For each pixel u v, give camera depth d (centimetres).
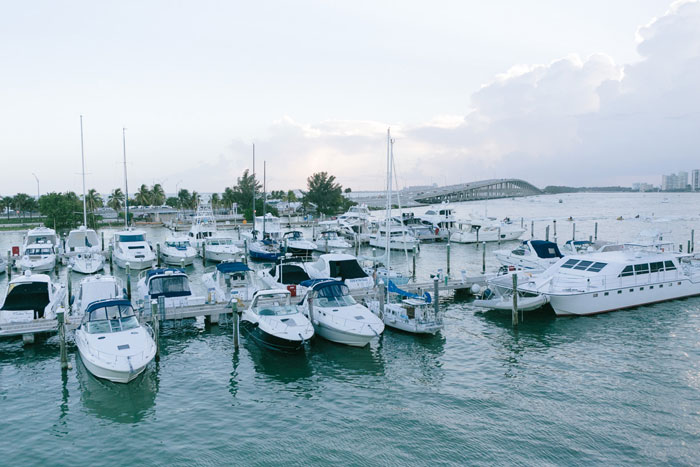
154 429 1700
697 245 6225
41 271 4612
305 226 9894
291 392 1991
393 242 6022
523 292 2958
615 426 1688
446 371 2188
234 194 12750
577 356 2339
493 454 1530
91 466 1486
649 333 2655
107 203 14038
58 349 2442
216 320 2798
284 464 1488
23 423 1745
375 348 2477
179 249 5134
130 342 2127
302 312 2672
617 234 7869
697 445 1568
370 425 1716
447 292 3572
